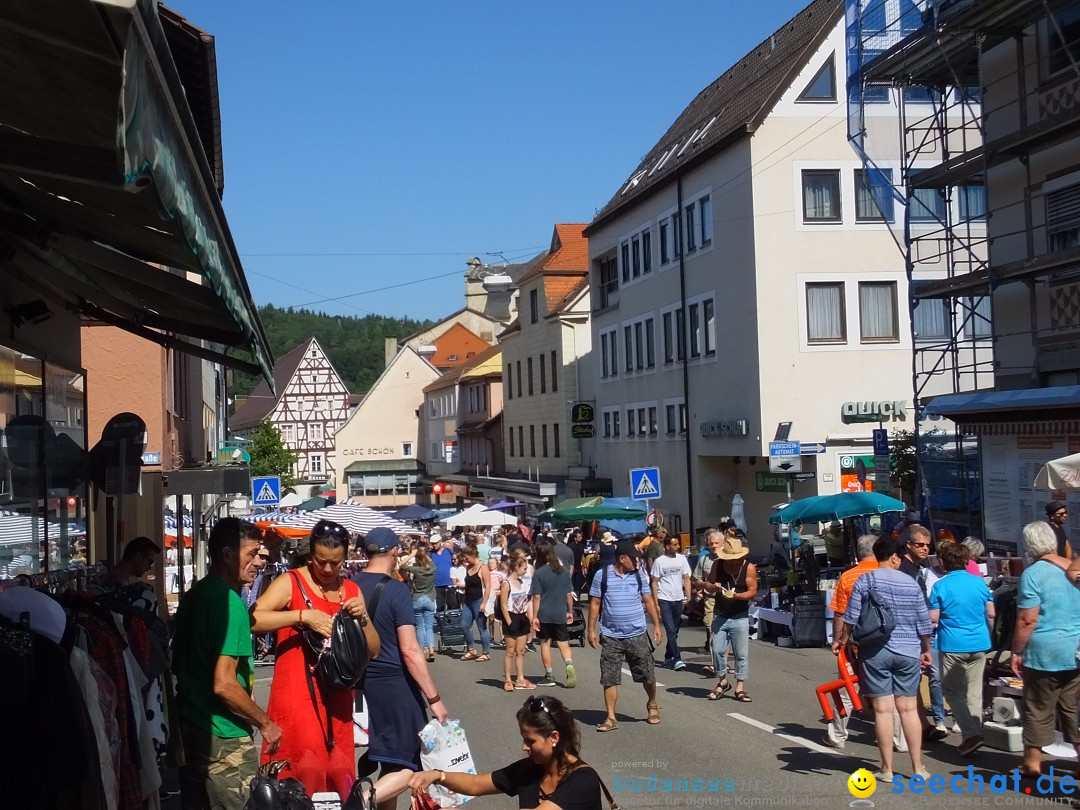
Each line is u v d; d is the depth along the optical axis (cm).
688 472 3641
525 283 5756
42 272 820
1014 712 1009
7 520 752
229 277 538
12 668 481
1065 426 1825
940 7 2150
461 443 7688
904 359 3131
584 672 1711
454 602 2477
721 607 1364
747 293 3164
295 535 2403
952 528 2280
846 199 3134
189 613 639
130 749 620
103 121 362
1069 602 872
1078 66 1811
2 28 300
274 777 561
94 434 2047
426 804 604
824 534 2500
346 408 9769
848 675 1054
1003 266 2022
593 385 4816
